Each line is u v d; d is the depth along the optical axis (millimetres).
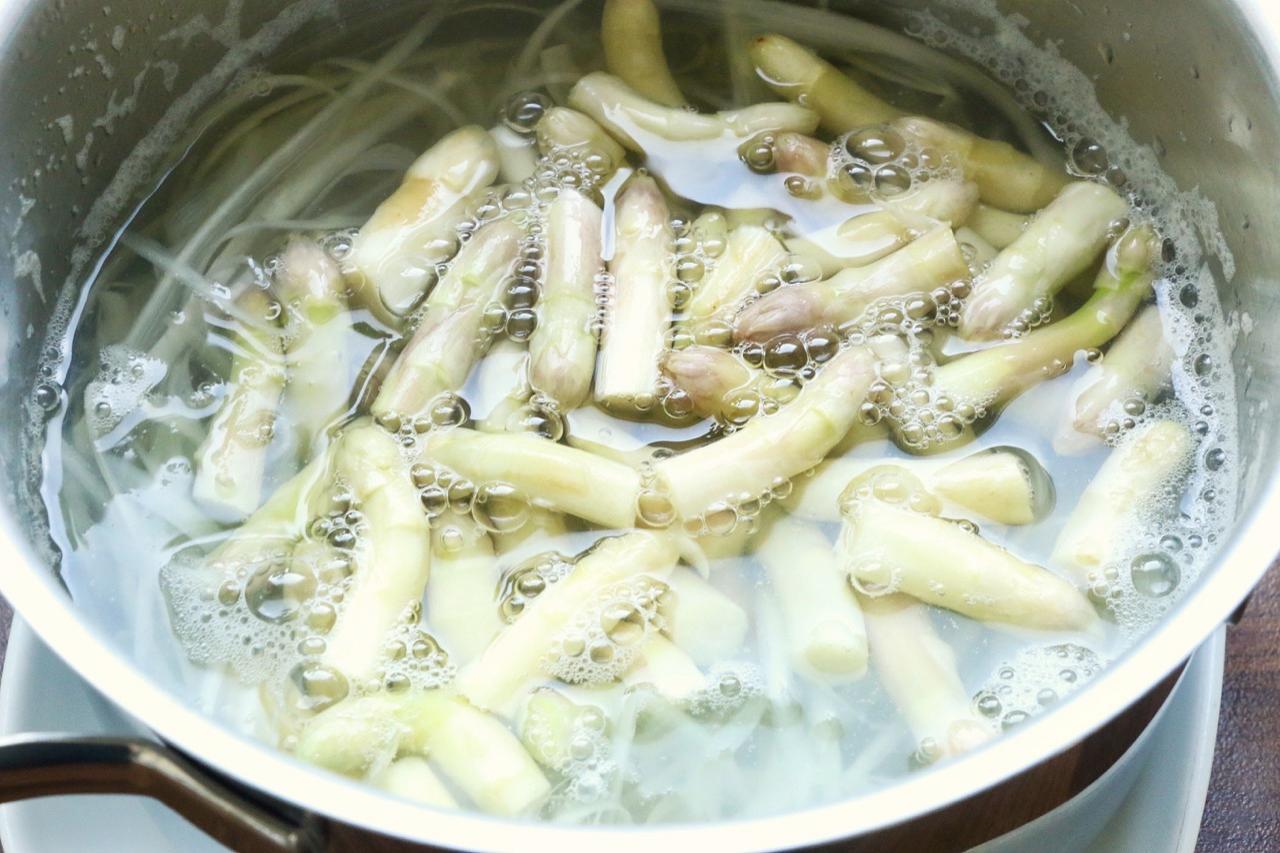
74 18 501
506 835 389
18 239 504
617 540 468
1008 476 471
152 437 496
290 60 556
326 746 444
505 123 540
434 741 448
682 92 545
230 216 530
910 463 479
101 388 504
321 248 516
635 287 499
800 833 388
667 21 558
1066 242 507
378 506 470
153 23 522
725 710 456
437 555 469
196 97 546
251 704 454
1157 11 504
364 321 505
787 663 460
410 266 509
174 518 482
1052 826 434
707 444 481
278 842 399
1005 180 524
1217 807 504
